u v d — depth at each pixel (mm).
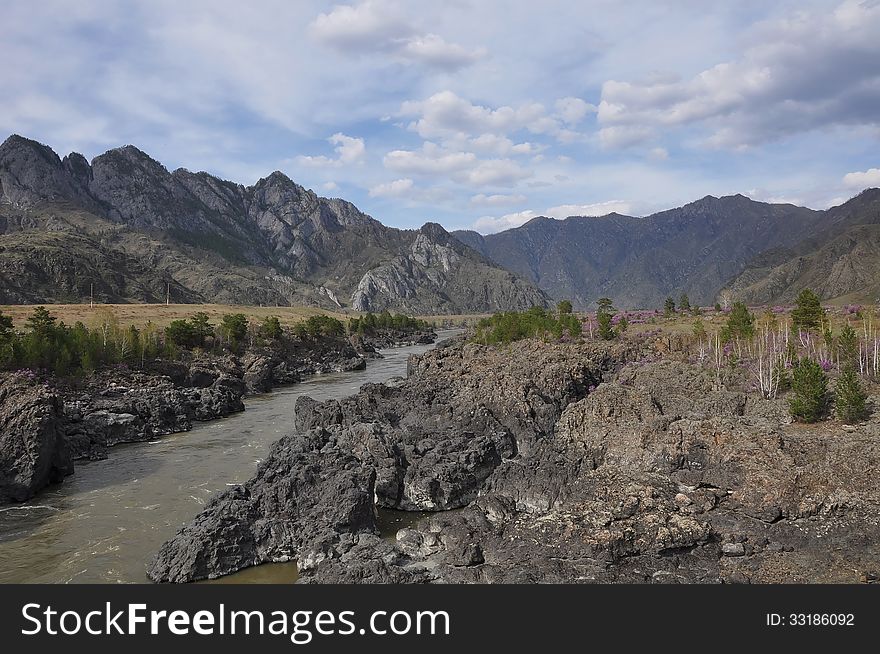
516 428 72750
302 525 44969
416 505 54781
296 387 135250
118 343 117375
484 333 160250
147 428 82188
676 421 55000
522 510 49094
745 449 47719
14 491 55812
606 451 57219
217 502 48375
